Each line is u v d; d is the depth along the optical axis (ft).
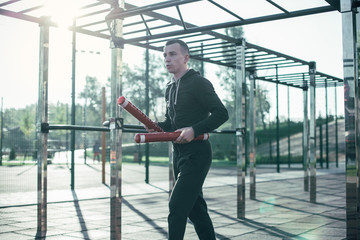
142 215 19.07
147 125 9.75
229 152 86.38
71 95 32.86
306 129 29.09
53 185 35.73
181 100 9.45
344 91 8.89
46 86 15.26
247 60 22.66
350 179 8.85
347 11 8.85
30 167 68.85
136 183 37.32
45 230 15.39
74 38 33.27
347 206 8.87
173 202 8.83
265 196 26.16
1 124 74.02
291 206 21.65
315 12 11.53
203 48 20.15
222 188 31.91
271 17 12.15
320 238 13.78
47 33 15.35
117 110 11.60
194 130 8.37
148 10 11.27
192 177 8.96
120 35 11.91
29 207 21.91
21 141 77.25
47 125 15.28
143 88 178.60
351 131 8.80
